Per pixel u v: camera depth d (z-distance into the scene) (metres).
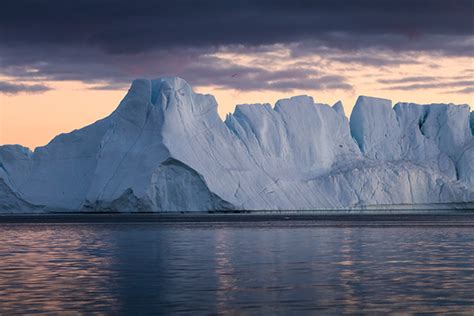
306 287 48.03
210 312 39.94
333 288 47.59
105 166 181.75
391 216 192.38
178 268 58.66
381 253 71.19
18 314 39.59
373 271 56.09
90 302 42.97
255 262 62.97
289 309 40.69
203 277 53.06
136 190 174.88
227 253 71.81
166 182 176.88
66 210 185.25
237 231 112.75
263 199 189.00
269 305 41.84
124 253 72.38
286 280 51.28
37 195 186.62
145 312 40.00
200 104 194.25
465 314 39.16
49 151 191.38
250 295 45.06
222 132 193.25
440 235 100.94
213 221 154.12
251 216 193.38
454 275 53.53
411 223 142.75
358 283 49.69
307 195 198.25
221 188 181.12
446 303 42.16
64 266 60.44
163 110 184.25
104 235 103.12
